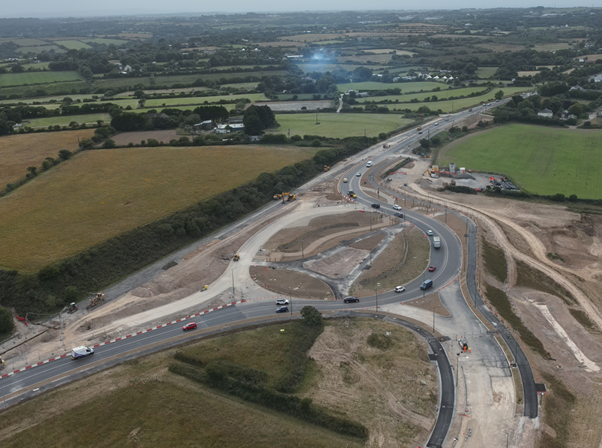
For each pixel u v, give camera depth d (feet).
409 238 523.70
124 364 337.52
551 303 426.92
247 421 292.20
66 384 319.47
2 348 354.54
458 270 454.81
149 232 501.56
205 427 288.51
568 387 323.57
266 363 335.06
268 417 295.48
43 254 443.73
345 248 506.07
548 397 307.37
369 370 331.16
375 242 517.55
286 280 446.19
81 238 475.72
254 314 394.11
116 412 298.15
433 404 302.66
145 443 277.64
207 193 593.42
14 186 597.93
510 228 567.59
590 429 291.58
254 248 511.40
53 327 377.91
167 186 613.52
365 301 411.34
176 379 324.39
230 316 392.27
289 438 280.92
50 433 283.59
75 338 365.61
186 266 465.06
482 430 284.41
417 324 378.53
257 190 631.15
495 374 325.42
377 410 298.15
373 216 584.40
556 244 546.67
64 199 570.05
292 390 312.50
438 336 363.56
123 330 375.25
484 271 455.22
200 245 515.91
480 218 583.99
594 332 391.65
